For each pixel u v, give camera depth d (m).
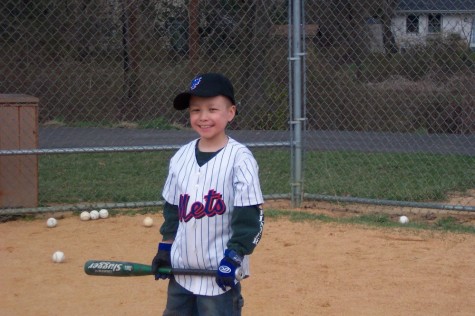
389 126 15.92
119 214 9.35
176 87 16.61
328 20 16.09
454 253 7.60
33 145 9.16
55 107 17.69
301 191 9.66
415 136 15.51
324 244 7.88
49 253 7.61
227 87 3.93
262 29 14.61
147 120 16.98
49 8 17.27
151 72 16.66
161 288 6.56
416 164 12.59
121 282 6.72
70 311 6.00
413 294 6.39
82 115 17.66
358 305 6.13
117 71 17.50
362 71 16.09
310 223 8.73
